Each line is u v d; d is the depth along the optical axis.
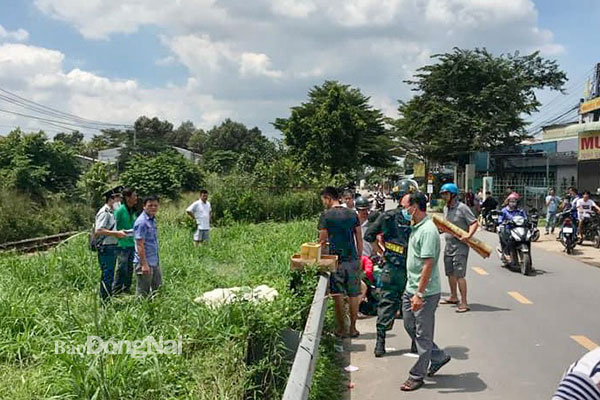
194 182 34.47
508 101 42.03
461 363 6.31
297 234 16.56
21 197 21.78
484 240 19.75
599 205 19.69
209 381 4.84
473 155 41.66
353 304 7.37
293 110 44.81
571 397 2.27
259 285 8.27
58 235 19.47
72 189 28.08
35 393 4.67
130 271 8.95
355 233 7.44
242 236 16.84
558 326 7.86
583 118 30.42
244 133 92.75
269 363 4.86
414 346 6.70
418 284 5.63
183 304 6.84
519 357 6.52
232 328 5.57
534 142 43.66
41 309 6.75
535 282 11.34
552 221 21.81
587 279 11.72
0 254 12.09
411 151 54.16
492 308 8.96
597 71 29.75
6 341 5.76
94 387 4.55
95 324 5.62
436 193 51.81
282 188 28.91
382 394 5.46
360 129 42.31
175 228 18.80
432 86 44.44
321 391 5.18
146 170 32.62
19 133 29.38
